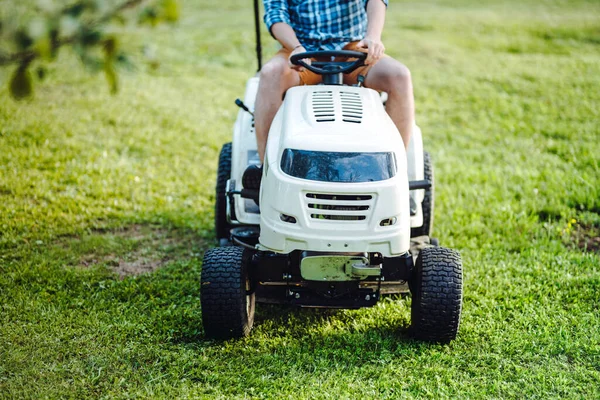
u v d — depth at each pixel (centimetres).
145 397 296
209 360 328
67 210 519
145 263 449
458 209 531
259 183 357
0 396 294
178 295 401
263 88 374
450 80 932
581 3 1530
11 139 648
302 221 310
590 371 318
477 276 425
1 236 471
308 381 309
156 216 520
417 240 429
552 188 569
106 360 325
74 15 161
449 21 1292
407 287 375
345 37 396
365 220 311
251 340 348
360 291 349
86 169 593
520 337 348
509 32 1212
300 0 404
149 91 851
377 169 312
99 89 842
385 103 387
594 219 513
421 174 406
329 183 308
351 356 332
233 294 330
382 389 304
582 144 688
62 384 304
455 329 336
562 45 1127
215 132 720
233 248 347
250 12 1384
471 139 724
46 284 405
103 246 465
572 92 870
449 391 304
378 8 395
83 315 371
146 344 343
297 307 387
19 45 159
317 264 322
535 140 714
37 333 348
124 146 658
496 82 923
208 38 1134
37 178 567
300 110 339
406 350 337
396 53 1059
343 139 317
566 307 385
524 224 502
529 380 312
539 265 438
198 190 571
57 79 871
